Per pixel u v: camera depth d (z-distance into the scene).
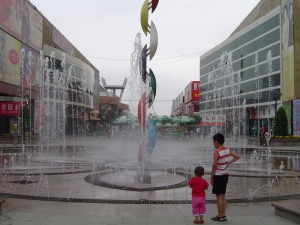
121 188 9.05
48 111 42.59
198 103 93.38
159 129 44.53
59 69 46.94
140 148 15.75
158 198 7.84
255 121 54.84
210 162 15.95
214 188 6.18
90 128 72.00
